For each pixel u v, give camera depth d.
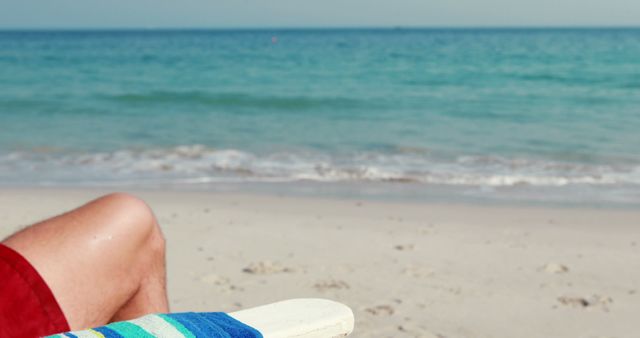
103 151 11.37
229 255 5.61
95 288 1.44
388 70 32.19
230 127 14.41
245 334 1.19
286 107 18.58
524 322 4.25
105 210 1.52
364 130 13.92
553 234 6.56
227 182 8.99
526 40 83.12
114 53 49.47
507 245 6.13
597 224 6.99
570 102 19.23
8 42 81.69
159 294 1.58
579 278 5.19
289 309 1.31
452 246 6.05
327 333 1.28
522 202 8.06
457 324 4.19
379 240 6.20
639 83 24.47
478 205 7.86
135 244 1.52
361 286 4.87
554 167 10.16
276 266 5.25
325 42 80.31
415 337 3.95
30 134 13.23
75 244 1.45
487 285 4.96
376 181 9.14
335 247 5.93
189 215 7.10
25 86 24.12
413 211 7.48
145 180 9.10
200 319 1.20
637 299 4.71
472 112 17.20
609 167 10.16
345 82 26.36
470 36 114.12
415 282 5.00
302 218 7.04
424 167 10.12
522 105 18.66
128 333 1.11
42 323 1.32
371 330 4.05
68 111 17.41
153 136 13.05
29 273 1.37
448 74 29.61
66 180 9.11
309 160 10.60
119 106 18.67
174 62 38.84
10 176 9.34
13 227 6.52
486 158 10.85
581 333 4.10
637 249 6.05
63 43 76.62
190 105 19.02
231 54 48.06
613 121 15.20
